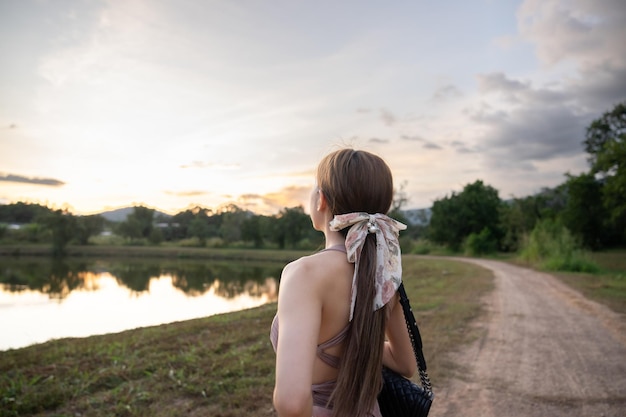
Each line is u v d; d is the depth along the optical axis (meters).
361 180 1.28
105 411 3.96
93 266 38.88
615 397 4.88
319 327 1.12
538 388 5.18
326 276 1.17
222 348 6.32
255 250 70.31
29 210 81.56
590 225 43.41
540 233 29.25
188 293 20.44
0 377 4.72
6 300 16.17
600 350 7.02
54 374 4.90
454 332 8.13
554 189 56.84
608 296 13.26
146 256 59.41
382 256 1.25
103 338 7.03
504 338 7.81
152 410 4.01
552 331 8.45
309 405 1.01
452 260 39.34
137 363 5.37
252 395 4.40
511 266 28.72
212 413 4.00
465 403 4.70
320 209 1.36
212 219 101.62
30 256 55.41
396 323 1.41
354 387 1.16
